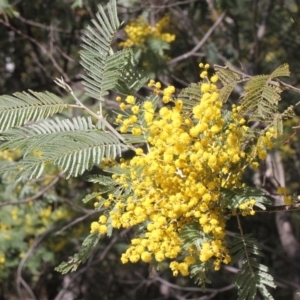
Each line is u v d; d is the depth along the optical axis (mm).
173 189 711
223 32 2023
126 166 752
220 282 2672
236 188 739
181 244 719
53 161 694
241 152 727
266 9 1924
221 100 771
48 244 2203
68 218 2125
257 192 727
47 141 717
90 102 1834
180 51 1978
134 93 844
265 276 747
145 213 711
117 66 783
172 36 1580
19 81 2434
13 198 1937
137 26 1595
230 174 739
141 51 1544
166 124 698
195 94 752
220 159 707
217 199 723
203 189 701
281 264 2570
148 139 716
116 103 1555
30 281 2688
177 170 712
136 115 781
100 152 713
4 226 2113
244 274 750
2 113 737
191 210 719
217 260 729
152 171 706
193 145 709
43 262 2537
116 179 771
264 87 723
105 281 2695
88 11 1815
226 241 749
